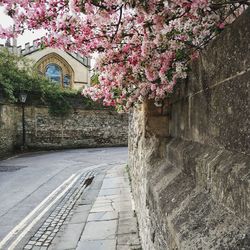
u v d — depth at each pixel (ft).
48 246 18.71
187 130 9.68
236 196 5.01
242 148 5.52
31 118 77.87
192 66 8.87
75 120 85.81
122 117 93.61
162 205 8.21
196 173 7.39
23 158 62.64
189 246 5.35
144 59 9.30
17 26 8.54
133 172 26.96
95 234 19.93
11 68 74.43
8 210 26.27
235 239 4.59
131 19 8.98
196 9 6.69
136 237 18.72
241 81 5.54
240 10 7.73
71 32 8.75
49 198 30.14
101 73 11.65
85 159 60.75
